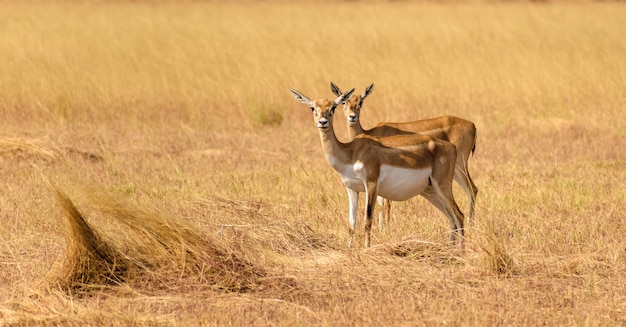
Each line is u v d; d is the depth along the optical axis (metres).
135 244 22.94
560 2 133.50
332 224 28.33
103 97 54.25
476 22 96.00
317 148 43.38
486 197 31.95
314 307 20.70
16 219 27.48
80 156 38.94
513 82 57.56
